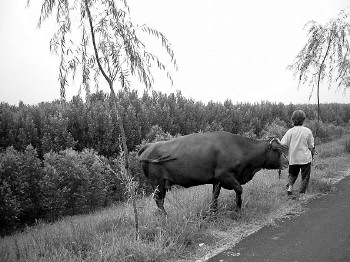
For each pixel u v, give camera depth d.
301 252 4.92
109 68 5.37
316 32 13.41
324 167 11.49
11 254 5.36
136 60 5.36
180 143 6.50
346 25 13.30
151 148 6.64
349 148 14.98
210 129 17.12
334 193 8.39
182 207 6.45
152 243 5.11
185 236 5.40
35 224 9.15
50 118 12.14
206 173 6.34
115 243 5.09
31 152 9.59
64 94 5.45
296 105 28.11
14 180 8.99
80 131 12.88
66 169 9.65
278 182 9.46
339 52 13.48
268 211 6.98
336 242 5.25
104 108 13.66
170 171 6.42
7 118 11.88
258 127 20.88
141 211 6.82
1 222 8.80
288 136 8.16
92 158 10.55
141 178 11.21
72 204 9.77
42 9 5.15
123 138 5.57
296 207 7.31
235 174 6.52
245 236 5.69
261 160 6.66
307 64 13.55
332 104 34.00
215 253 5.04
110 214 7.68
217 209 6.65
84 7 5.19
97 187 10.12
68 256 4.83
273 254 4.89
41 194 9.37
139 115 14.24
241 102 23.41
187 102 18.31
